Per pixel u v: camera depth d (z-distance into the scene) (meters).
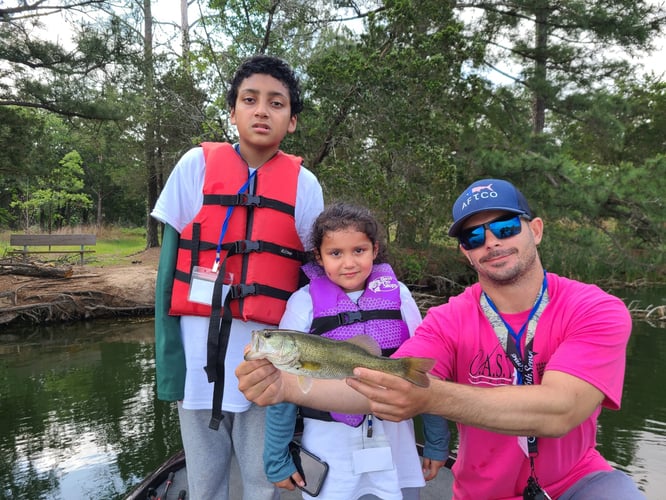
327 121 10.91
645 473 4.79
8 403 7.11
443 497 3.36
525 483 2.10
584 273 16.11
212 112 13.00
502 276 2.04
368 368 1.70
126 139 20.09
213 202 2.55
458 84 11.66
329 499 2.16
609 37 15.65
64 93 13.85
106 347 10.30
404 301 2.50
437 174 10.70
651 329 10.89
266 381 1.83
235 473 3.71
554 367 1.85
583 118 17.00
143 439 5.89
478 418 1.69
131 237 30.52
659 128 23.62
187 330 2.47
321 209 2.85
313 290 2.44
